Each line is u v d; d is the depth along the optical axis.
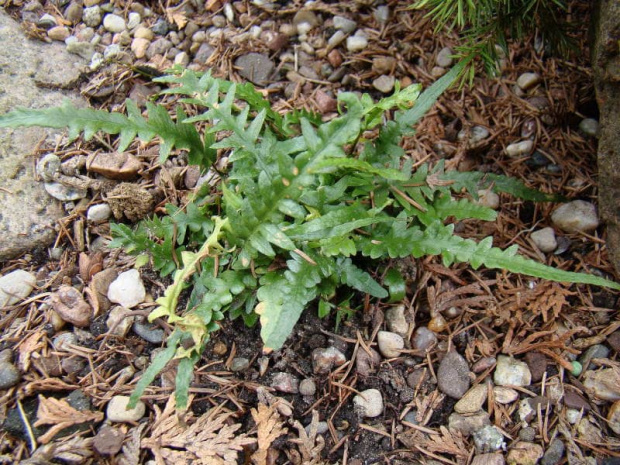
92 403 0.31
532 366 0.34
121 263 0.37
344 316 0.35
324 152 0.27
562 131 0.43
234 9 0.49
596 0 0.36
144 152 0.41
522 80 0.45
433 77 0.46
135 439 0.30
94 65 0.45
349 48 0.47
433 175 0.37
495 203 0.40
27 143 0.40
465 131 0.43
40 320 0.34
